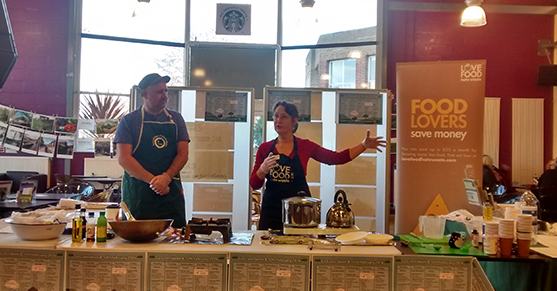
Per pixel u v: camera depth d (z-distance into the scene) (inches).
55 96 290.7
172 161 124.6
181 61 301.1
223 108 161.0
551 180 229.1
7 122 284.7
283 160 132.7
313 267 79.2
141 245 84.3
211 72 278.4
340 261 79.4
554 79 278.5
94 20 294.7
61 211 101.0
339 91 159.6
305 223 94.0
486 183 239.6
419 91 112.9
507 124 288.5
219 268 79.7
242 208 162.1
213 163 161.0
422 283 79.7
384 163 159.5
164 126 122.9
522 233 84.9
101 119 293.9
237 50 279.9
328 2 294.2
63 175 261.6
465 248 87.7
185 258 79.9
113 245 84.0
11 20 289.0
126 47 297.7
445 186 111.6
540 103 289.0
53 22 291.0
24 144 285.7
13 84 288.2
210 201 162.6
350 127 160.4
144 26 298.4
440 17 289.3
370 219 160.2
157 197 123.3
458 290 79.9
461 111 111.3
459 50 288.7
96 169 290.7
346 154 133.0
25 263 82.0
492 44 289.1
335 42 293.1
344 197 100.2
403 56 288.7
